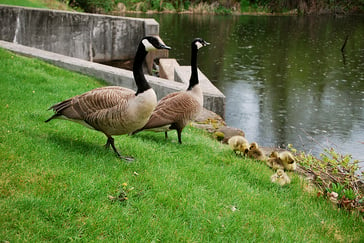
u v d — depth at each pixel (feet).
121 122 16.83
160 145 21.93
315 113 46.11
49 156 16.97
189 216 14.80
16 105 24.07
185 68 44.75
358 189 20.34
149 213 14.40
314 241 15.12
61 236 12.32
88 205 14.02
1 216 12.50
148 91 16.71
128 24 62.95
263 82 60.29
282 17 159.22
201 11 164.45
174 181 17.02
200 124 30.55
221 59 77.00
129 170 17.29
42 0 80.18
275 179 19.80
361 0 175.63
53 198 13.99
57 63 40.24
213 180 18.25
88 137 20.72
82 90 32.37
